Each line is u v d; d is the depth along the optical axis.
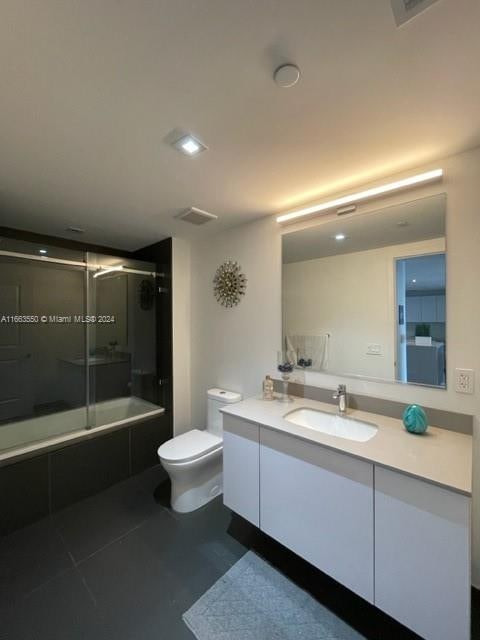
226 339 2.67
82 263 2.74
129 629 1.29
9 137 1.30
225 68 0.95
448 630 1.05
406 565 1.14
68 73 0.96
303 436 1.45
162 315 3.04
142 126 1.23
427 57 0.92
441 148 1.43
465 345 1.47
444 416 1.53
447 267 1.52
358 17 0.80
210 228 2.62
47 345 2.71
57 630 1.29
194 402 3.01
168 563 1.64
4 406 2.49
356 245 1.85
